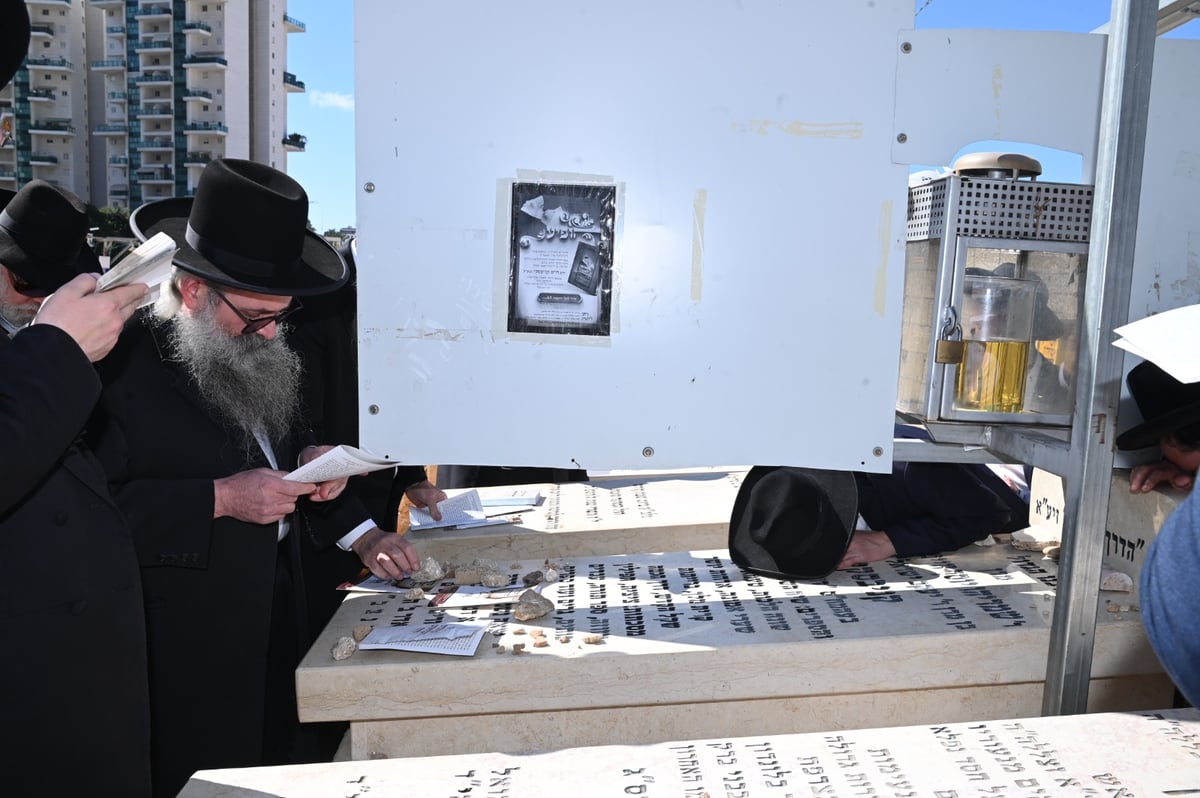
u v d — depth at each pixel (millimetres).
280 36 72562
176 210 2090
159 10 66188
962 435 1676
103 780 1519
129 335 1946
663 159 1585
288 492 1812
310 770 1268
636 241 1604
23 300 2295
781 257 1616
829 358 1643
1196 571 784
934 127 1591
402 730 1607
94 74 71812
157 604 1868
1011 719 1502
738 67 1569
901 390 1809
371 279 1608
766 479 1974
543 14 1546
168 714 1890
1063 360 1646
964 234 1562
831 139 1588
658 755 1294
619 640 1621
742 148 1589
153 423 1918
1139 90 1354
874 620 1699
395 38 1548
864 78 1580
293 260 1768
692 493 2949
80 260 2584
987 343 1604
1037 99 1605
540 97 1563
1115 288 1408
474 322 1619
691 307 1622
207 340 1862
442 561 2326
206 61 65375
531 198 1582
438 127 1569
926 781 1206
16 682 1436
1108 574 1861
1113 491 2016
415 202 1588
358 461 1555
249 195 1694
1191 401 1675
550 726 1615
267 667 2053
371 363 1629
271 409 2016
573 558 2170
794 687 1594
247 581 1911
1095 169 1548
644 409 1647
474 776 1244
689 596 1865
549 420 1648
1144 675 1751
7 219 2277
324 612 2475
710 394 1647
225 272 1709
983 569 2029
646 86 1568
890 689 1614
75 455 1555
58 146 69688
